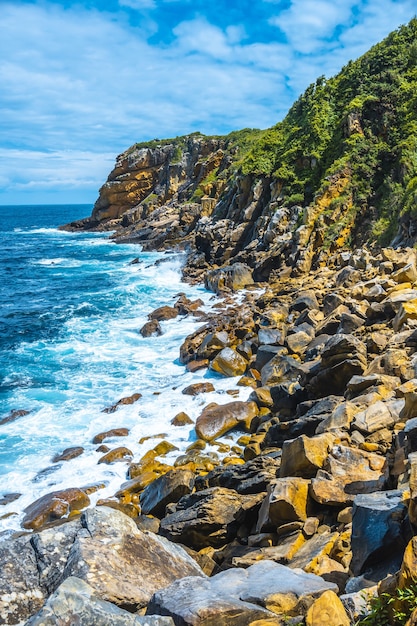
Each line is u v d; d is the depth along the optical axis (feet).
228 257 138.82
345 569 23.32
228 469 40.55
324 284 90.27
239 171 162.71
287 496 30.04
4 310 111.14
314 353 59.21
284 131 154.81
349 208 113.60
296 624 16.75
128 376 70.18
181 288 123.13
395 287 64.49
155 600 18.56
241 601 17.80
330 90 142.00
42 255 209.15
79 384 68.13
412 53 132.05
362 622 16.26
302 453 33.14
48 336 90.12
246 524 34.22
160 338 85.40
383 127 120.37
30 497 44.34
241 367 66.95
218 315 90.89
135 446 52.01
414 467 21.49
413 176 107.86
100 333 90.33
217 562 31.78
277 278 110.52
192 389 62.69
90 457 50.47
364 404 38.65
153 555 22.21
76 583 18.11
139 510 41.93
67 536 21.93
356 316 60.54
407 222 92.48
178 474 41.86
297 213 122.31
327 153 130.00
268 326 74.54
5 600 19.34
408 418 34.53
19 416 59.16
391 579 17.03
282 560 26.25
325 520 29.48
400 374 43.34
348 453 32.30
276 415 52.21
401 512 21.75
